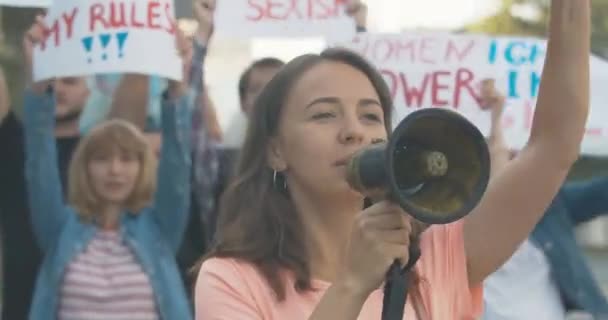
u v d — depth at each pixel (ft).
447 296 12.07
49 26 23.68
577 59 12.35
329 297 10.24
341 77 11.91
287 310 11.66
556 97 12.34
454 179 10.11
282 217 12.07
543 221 24.00
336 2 25.89
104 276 22.08
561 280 23.67
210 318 11.61
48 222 22.54
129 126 22.88
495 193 12.42
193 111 24.48
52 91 23.22
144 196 22.81
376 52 25.73
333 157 11.70
